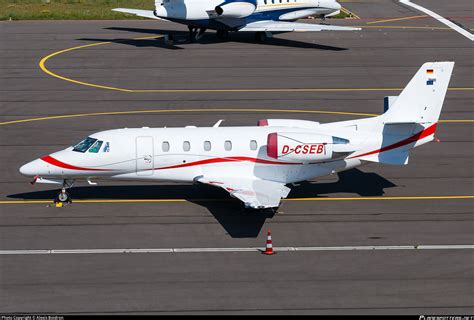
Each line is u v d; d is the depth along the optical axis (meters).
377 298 90.31
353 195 127.38
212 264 100.31
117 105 177.38
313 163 122.38
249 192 114.06
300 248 105.69
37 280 95.38
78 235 110.31
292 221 116.06
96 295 91.12
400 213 119.19
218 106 176.25
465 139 155.62
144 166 121.44
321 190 130.12
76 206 122.38
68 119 167.25
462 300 89.75
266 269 98.69
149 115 169.75
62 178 122.25
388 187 131.00
